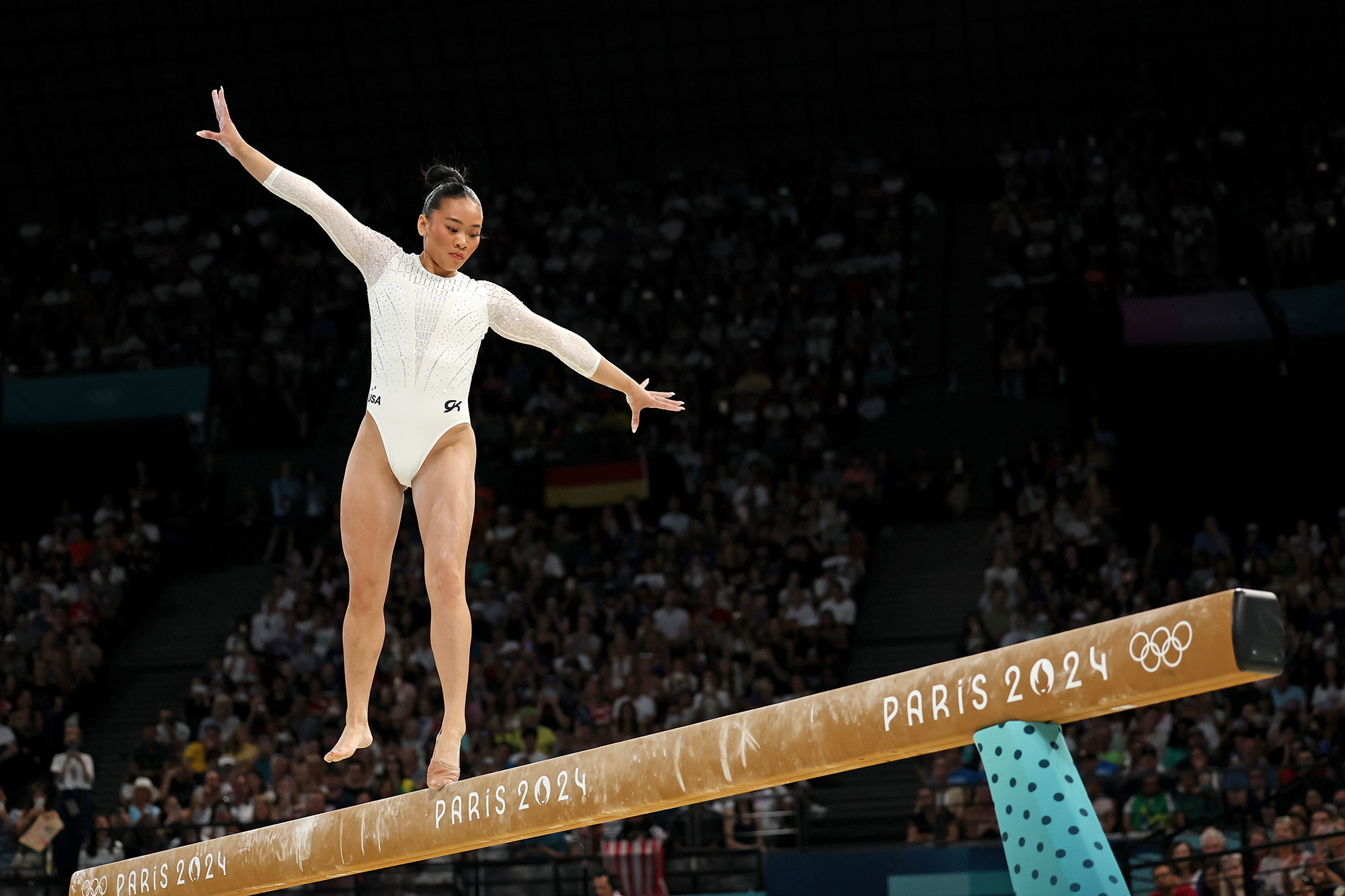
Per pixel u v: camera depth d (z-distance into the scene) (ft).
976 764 103.96
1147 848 93.30
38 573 160.04
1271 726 102.12
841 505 151.53
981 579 145.69
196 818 111.34
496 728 119.14
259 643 143.84
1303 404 157.28
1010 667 18.85
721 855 102.17
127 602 160.66
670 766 22.97
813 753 21.13
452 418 30.40
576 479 163.84
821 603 134.21
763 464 160.66
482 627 137.69
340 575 154.61
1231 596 16.29
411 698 123.54
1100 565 136.05
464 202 30.50
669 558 144.05
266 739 123.13
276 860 28.91
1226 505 154.92
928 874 97.35
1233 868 84.02
